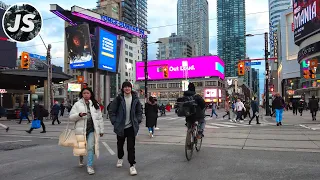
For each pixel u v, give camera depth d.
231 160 6.87
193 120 7.29
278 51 92.94
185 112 7.00
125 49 129.00
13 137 12.30
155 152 8.09
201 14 163.00
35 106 13.86
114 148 8.96
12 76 33.06
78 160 7.11
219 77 97.88
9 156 7.73
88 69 39.38
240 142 9.69
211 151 8.10
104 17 46.84
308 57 52.62
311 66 29.17
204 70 97.00
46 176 5.64
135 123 5.79
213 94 95.00
